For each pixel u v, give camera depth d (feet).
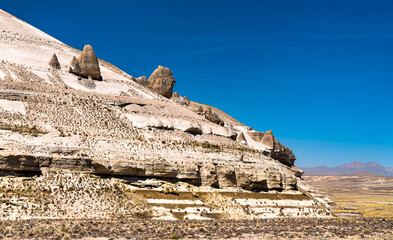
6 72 340.18
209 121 431.84
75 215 214.07
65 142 266.36
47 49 446.60
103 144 284.61
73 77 385.50
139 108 373.81
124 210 234.38
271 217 296.30
